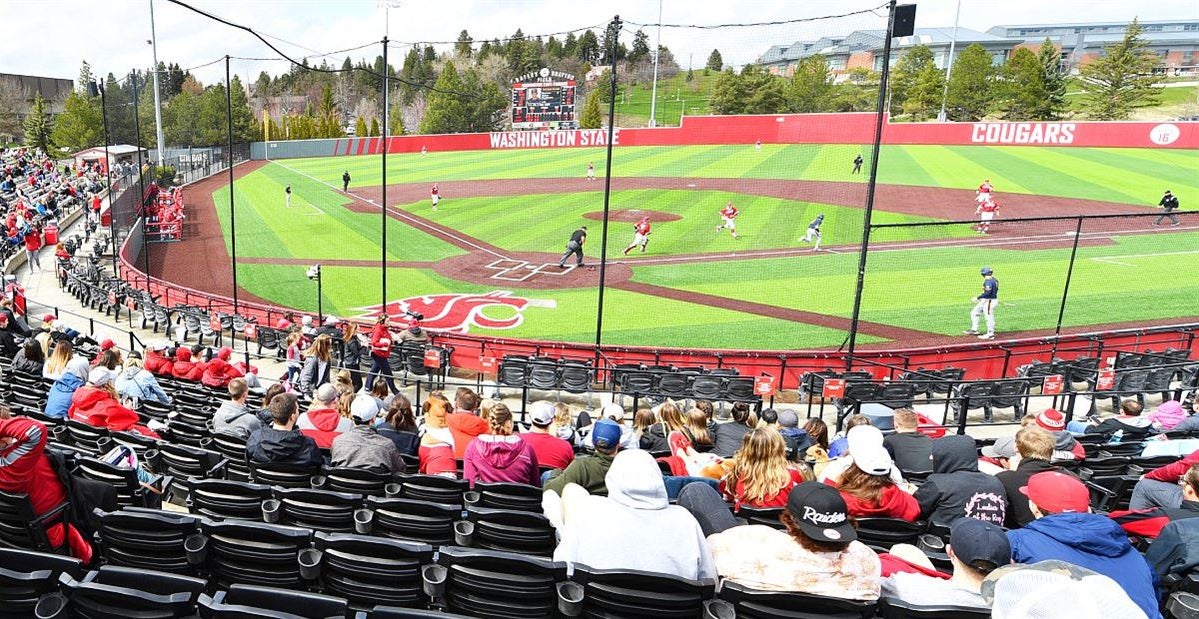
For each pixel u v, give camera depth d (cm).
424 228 3544
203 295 2183
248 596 360
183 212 4078
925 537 548
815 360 1611
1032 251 2755
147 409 958
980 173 4634
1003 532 404
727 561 402
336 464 674
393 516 544
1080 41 12838
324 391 816
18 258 2814
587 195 4384
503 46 10712
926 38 10812
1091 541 412
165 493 696
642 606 386
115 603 360
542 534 528
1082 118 7544
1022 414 1459
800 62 5953
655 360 1630
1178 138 5119
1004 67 7450
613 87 1340
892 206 3806
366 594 438
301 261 2856
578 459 595
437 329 1959
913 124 5734
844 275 2484
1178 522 493
